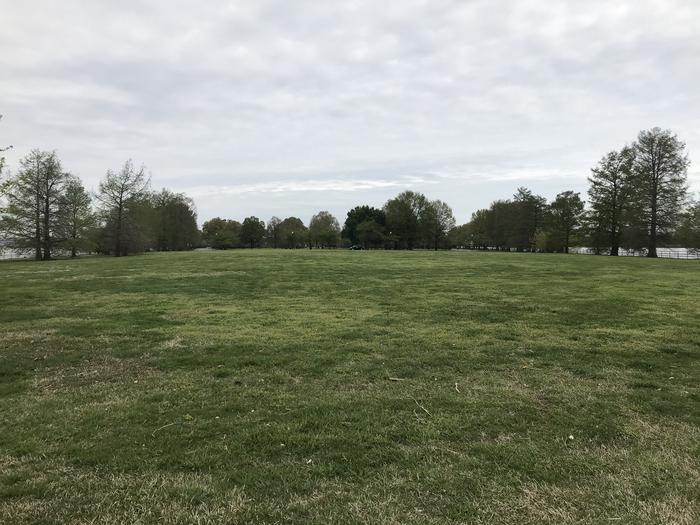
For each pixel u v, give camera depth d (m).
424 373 6.79
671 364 7.33
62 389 6.11
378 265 29.80
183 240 88.00
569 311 12.39
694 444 4.48
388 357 7.65
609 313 12.09
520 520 3.25
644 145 52.69
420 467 3.98
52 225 48.09
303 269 26.67
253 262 32.78
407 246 106.50
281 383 6.32
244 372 6.84
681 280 20.50
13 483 3.71
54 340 8.98
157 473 3.88
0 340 8.98
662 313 12.09
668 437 4.64
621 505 3.43
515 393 5.89
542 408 5.39
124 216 55.88
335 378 6.52
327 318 11.44
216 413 5.21
